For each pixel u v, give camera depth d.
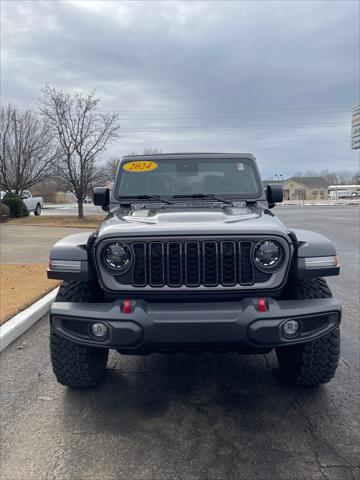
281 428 3.06
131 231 3.05
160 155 4.69
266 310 2.95
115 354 4.52
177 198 4.48
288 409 3.32
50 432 3.04
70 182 23.28
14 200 23.11
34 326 5.44
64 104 21.73
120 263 3.07
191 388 3.72
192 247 3.04
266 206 4.46
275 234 3.06
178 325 2.90
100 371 3.76
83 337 3.10
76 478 2.56
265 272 3.07
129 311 2.95
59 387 3.74
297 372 3.49
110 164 27.28
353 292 7.12
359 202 72.75
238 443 2.88
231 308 2.96
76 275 3.22
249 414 3.26
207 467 2.63
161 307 2.98
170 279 3.05
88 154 22.36
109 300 3.18
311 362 3.38
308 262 3.17
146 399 3.52
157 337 2.93
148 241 3.04
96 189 4.70
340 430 3.02
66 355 3.41
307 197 113.12
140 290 3.06
